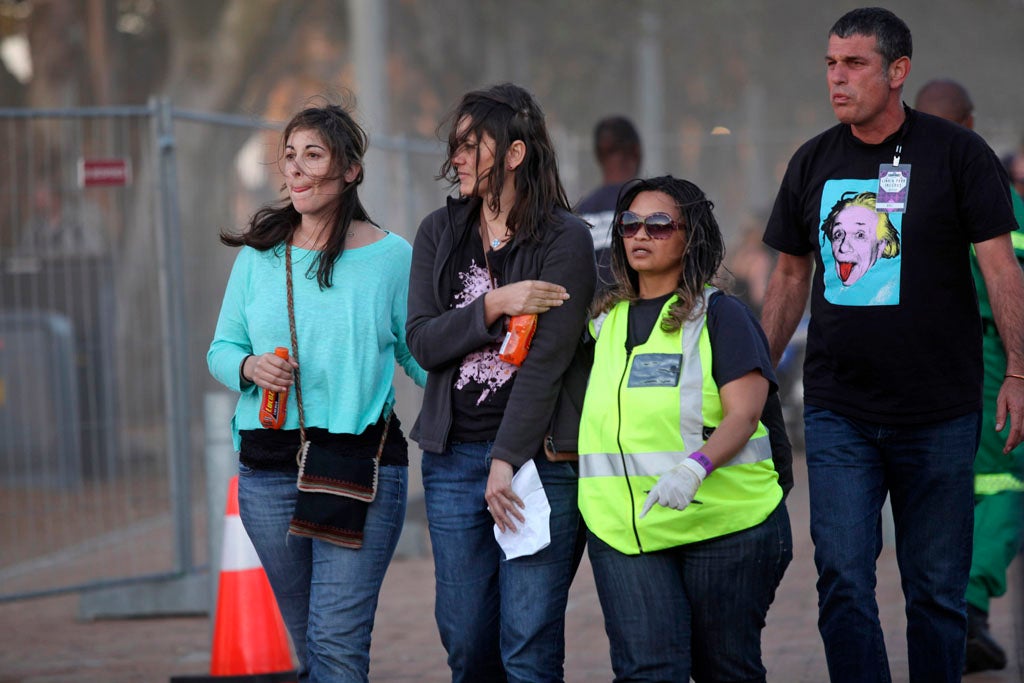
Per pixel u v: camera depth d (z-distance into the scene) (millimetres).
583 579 25328
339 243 13594
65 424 27188
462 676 13422
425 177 31609
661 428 12133
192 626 23266
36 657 21125
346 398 13422
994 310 13391
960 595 13672
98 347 27297
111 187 25844
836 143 13875
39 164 27641
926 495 13570
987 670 17312
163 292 24016
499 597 13328
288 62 74188
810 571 24703
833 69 13438
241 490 13844
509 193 12992
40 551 27062
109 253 27453
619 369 12398
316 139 13438
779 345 14703
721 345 12156
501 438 12664
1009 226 13281
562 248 12812
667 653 12266
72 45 60469
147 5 65750
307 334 13469
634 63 89125
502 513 12625
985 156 13242
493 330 12867
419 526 29219
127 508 26734
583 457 12469
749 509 12180
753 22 94625
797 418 43656
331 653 13266
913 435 13531
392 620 22516
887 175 13445
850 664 13352
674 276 12633
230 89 60906
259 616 17812
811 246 14367
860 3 101938
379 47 40562
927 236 13305
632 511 12180
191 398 25391
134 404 26641
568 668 18641
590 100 83062
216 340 13961
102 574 26438
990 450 17062
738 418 11930
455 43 78750
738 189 58719
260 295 13664
